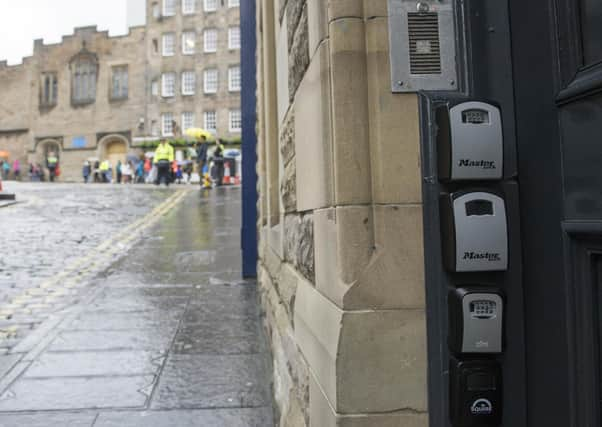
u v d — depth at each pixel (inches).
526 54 49.3
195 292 228.1
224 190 781.9
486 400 49.8
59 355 150.4
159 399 121.7
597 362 40.9
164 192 740.0
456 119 48.5
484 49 52.9
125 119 1702.8
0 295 224.4
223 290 231.5
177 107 1678.2
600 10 38.9
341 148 57.5
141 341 162.4
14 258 309.6
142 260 307.0
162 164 881.5
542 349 47.9
